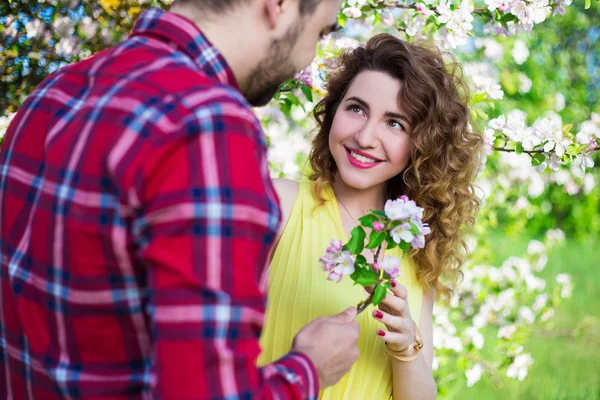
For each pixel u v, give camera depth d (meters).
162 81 0.90
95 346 0.91
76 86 0.99
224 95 0.89
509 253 6.32
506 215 4.60
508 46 5.98
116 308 0.88
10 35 2.29
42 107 1.02
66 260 0.90
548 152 2.19
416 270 1.70
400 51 1.59
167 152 0.84
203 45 0.97
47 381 0.96
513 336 3.15
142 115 0.87
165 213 0.82
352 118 1.58
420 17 2.38
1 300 1.03
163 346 0.81
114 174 0.85
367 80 1.59
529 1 2.21
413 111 1.58
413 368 1.49
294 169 3.33
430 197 1.73
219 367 0.81
